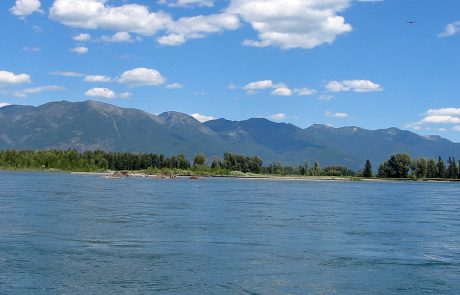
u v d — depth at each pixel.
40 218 66.38
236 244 49.16
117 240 50.12
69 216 69.31
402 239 54.78
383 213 85.69
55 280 34.47
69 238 50.72
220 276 36.25
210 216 73.25
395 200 124.25
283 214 78.81
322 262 41.69
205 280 35.12
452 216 82.25
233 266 39.38
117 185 169.12
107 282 34.19
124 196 113.62
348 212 85.81
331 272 38.38
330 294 32.78
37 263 39.16
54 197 104.25
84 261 40.19
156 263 39.94
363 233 58.81
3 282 33.72
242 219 70.25
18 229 55.94
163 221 65.94
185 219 68.62
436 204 111.94
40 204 86.81
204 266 39.22
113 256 42.31
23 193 114.44
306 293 32.78
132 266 38.75
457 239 55.34
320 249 47.44
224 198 115.50
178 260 41.16
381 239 54.50
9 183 162.00
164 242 49.47
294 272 38.00
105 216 70.31
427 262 42.59
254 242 50.53
